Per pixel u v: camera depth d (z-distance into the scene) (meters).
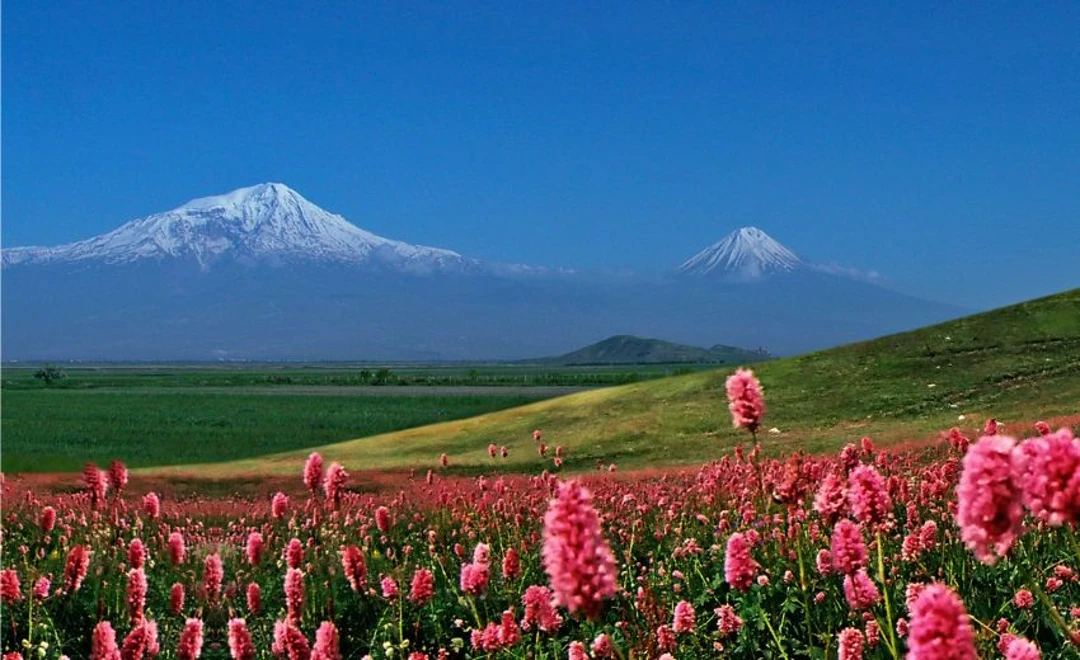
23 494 22.45
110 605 10.75
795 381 46.41
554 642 7.42
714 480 15.51
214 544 17.08
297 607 8.02
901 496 10.66
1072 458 3.52
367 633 9.64
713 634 7.48
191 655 7.38
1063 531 8.09
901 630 6.18
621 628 7.68
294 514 19.05
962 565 7.74
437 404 106.06
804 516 8.77
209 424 80.56
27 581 10.12
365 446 47.59
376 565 12.76
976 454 3.67
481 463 40.06
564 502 3.95
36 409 98.38
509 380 176.12
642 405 46.50
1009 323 50.12
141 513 20.12
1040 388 39.50
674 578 9.70
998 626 6.24
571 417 47.16
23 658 8.81
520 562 10.34
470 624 9.28
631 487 19.77
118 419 85.50
